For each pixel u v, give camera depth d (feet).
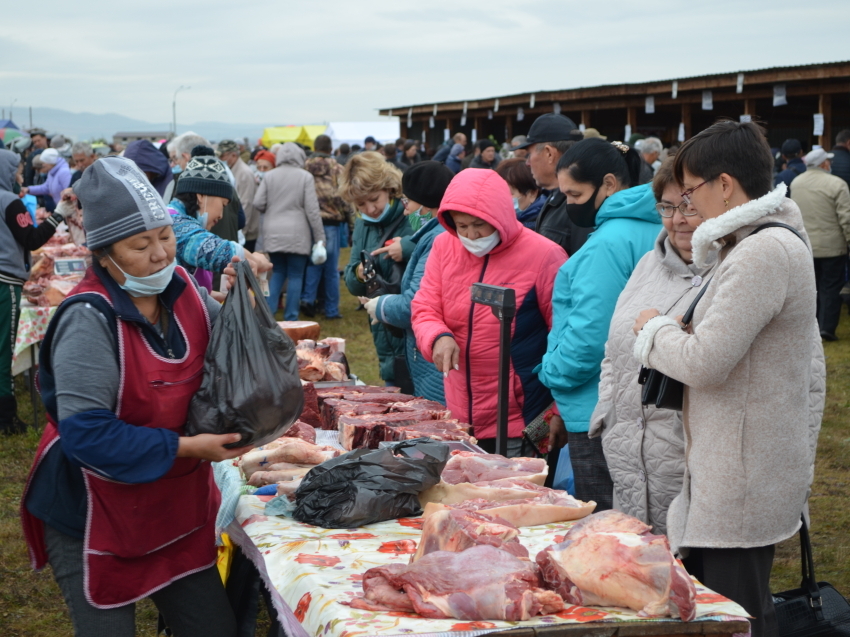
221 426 6.43
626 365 8.14
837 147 31.45
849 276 32.71
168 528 6.79
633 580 5.31
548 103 54.70
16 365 19.66
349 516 7.10
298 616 5.80
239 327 6.57
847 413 20.66
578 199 10.66
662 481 7.88
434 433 9.23
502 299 9.21
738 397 6.61
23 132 59.52
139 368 6.37
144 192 6.26
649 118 55.88
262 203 27.86
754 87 40.16
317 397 11.45
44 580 13.28
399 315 12.89
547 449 11.43
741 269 6.32
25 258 18.61
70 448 6.06
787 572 12.71
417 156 47.73
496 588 5.29
